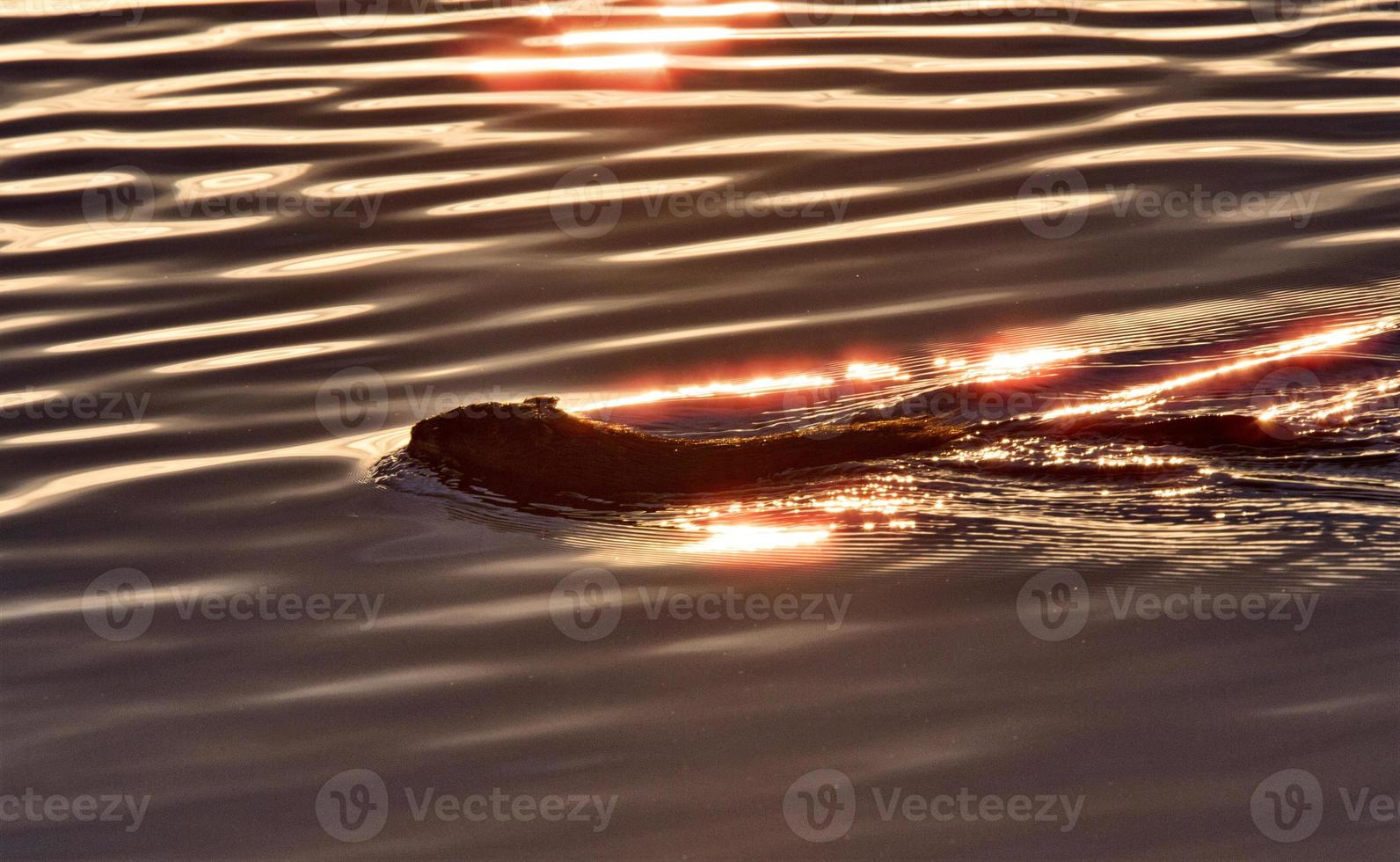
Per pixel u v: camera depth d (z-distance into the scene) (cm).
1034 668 637
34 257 1149
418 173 1272
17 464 872
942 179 1227
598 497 805
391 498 817
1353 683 615
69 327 1046
